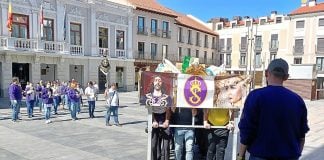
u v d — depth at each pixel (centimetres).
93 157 739
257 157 307
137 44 3744
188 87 586
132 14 3509
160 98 591
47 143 882
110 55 3275
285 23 5019
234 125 607
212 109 603
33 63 2556
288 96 305
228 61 5688
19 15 2498
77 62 2925
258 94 311
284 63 316
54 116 1442
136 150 808
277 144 299
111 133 1038
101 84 3197
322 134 1039
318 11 4578
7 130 1084
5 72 2381
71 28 2906
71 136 983
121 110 1720
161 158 657
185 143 625
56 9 2744
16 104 1291
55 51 2705
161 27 4116
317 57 4650
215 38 5669
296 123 303
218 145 623
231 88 585
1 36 2348
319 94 2836
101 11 3158
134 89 3578
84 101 2206
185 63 664
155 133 645
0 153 770
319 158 734
